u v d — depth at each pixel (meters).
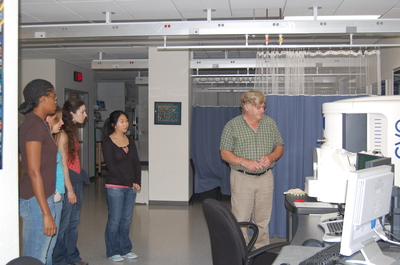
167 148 6.00
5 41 1.76
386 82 5.45
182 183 5.98
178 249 3.95
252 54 6.57
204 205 2.17
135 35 3.86
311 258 1.67
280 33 3.71
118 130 3.43
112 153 3.38
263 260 2.36
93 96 8.64
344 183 2.42
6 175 1.79
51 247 2.48
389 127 2.46
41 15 4.26
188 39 5.32
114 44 5.69
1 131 1.72
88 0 3.74
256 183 3.21
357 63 4.07
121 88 10.42
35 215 2.21
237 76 6.32
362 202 1.53
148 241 4.22
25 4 3.86
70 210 3.10
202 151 6.48
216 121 6.46
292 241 2.04
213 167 6.47
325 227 2.18
